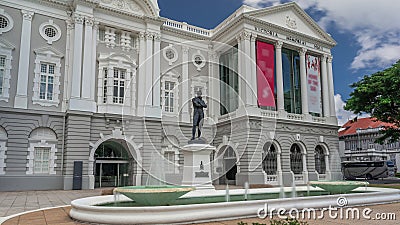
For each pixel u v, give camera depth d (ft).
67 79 85.92
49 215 34.01
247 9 103.50
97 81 89.10
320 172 113.19
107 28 92.68
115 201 33.88
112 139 88.22
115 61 90.94
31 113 80.48
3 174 75.97
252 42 102.12
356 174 159.43
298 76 116.88
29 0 84.12
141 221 26.50
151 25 97.86
